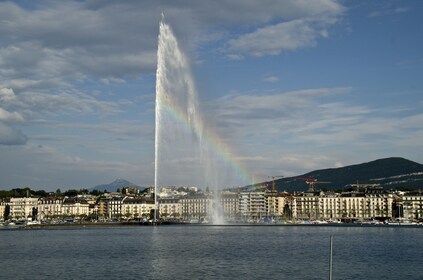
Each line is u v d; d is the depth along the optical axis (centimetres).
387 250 16800
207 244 18912
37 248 17625
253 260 13312
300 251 16025
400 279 10519
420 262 13312
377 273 11281
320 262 13025
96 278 10325
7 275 10788
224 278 10325
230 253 15225
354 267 12200
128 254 14950
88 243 19888
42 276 10625
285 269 11625
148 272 11106
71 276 10606
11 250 16812
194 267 11894
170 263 12644
